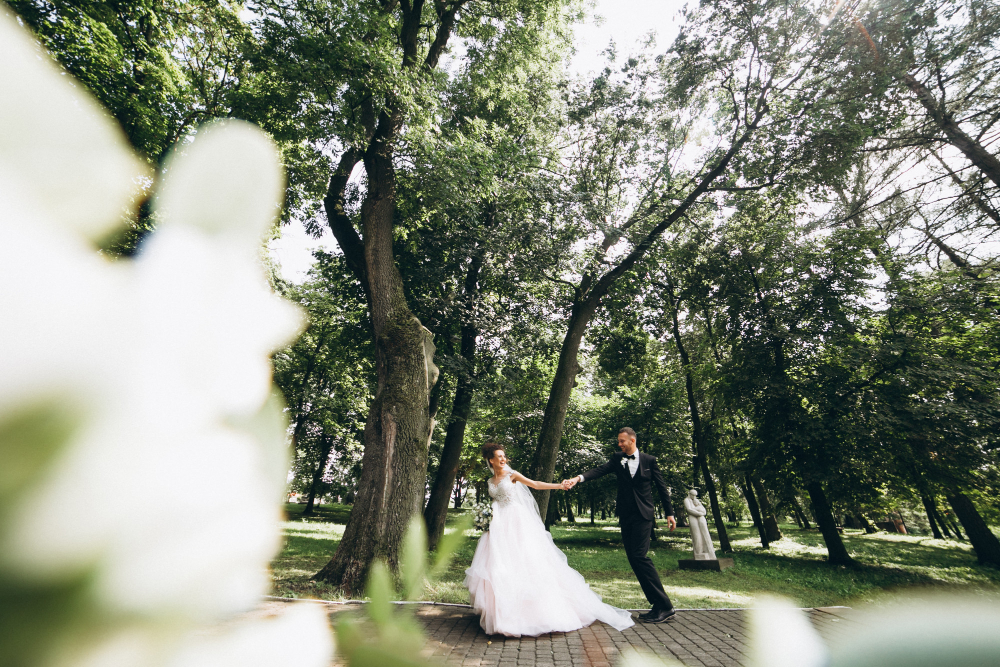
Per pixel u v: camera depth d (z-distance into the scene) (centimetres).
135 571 13
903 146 1351
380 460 830
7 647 12
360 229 1240
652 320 1709
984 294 1384
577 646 503
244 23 996
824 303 1495
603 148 1364
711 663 448
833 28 1083
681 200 1341
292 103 861
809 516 4347
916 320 1468
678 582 1050
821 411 1512
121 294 14
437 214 1259
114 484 13
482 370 1339
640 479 664
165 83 829
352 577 732
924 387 1397
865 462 1441
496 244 1170
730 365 1680
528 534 593
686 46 1192
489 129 1201
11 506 12
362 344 1557
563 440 2106
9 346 12
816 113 1066
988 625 18
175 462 14
